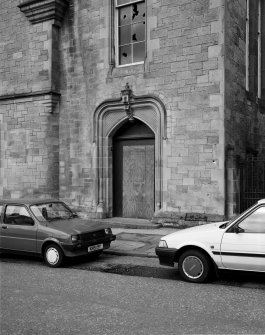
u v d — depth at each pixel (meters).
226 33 12.05
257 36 15.42
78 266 8.61
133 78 13.48
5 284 7.12
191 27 12.38
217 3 11.95
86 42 14.62
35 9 15.12
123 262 8.94
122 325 5.02
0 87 16.31
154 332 4.77
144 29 13.76
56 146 15.27
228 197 11.88
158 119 12.97
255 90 15.08
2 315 5.46
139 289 6.70
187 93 12.42
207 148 12.08
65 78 15.14
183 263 7.16
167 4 12.80
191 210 12.32
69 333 4.79
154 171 13.74
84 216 14.38
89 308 5.70
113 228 13.11
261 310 5.52
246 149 13.64
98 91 14.28
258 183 12.94
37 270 8.27
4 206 9.53
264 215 6.68
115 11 14.26
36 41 15.41
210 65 12.05
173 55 12.69
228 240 6.78
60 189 15.23
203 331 4.79
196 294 6.33
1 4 16.33
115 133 14.47
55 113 15.25
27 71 15.68
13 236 9.08
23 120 15.80
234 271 6.82
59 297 6.27
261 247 6.53
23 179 15.83
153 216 12.99
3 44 16.31
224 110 11.85
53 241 8.52
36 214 9.12
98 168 14.36
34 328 4.98
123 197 14.41
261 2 16.14
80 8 14.76
